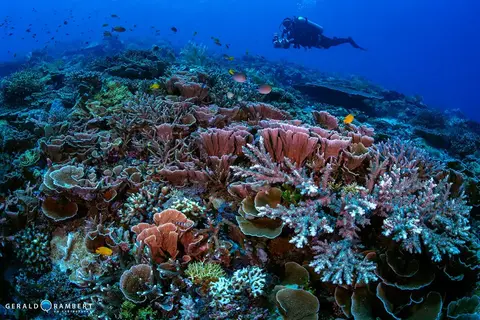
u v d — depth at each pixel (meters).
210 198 4.13
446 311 2.89
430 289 3.05
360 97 13.38
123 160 5.19
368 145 4.24
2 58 53.31
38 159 5.06
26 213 4.18
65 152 5.10
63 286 3.75
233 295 3.02
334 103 13.77
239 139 4.19
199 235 3.59
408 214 2.93
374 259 2.97
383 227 2.88
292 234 3.38
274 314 2.96
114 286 3.36
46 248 3.99
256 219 3.36
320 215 3.16
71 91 9.37
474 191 4.43
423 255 3.00
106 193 4.11
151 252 3.26
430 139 11.37
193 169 4.18
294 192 3.38
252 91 8.55
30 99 8.95
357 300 2.84
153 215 3.86
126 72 9.52
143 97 6.52
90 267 3.58
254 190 3.53
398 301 2.89
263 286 3.06
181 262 3.44
